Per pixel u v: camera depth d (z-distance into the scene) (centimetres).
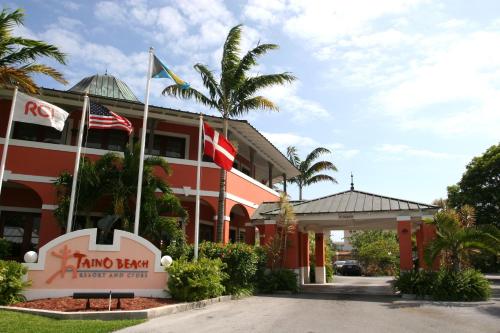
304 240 2706
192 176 2025
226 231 2058
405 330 931
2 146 1722
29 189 1970
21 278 1191
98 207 1947
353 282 2864
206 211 2331
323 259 2797
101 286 1281
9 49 1350
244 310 1230
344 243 7656
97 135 2116
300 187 3812
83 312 1017
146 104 1515
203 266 1399
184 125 2281
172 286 1299
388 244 4394
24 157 1750
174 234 1678
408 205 1861
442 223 1577
